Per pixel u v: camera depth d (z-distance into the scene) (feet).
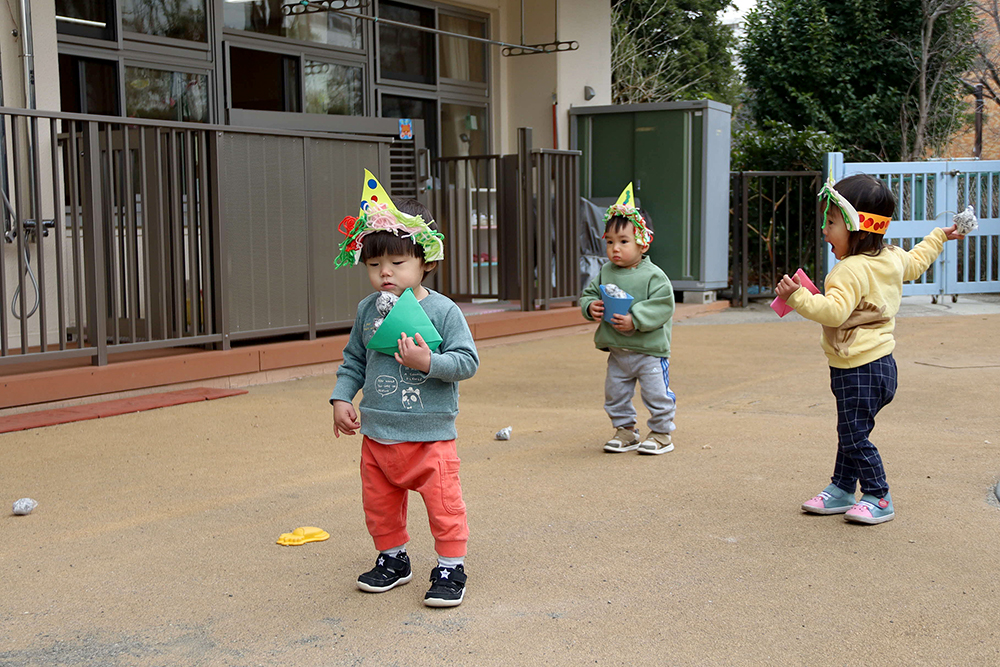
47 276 23.29
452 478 9.73
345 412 10.06
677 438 16.81
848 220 11.59
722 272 38.32
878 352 11.75
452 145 38.19
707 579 10.16
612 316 15.35
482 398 20.98
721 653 8.41
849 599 9.53
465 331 9.94
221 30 28.91
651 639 8.71
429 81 36.96
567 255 32.01
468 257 33.35
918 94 55.98
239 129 21.74
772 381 22.20
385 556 10.19
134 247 20.27
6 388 18.26
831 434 16.74
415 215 10.19
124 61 26.35
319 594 9.96
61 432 17.37
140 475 14.58
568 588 9.98
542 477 14.35
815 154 41.63
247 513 12.74
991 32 62.69
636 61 63.57
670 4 68.08
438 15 37.17
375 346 9.67
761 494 13.25
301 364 23.53
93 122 19.25
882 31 55.72
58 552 11.25
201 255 21.89
